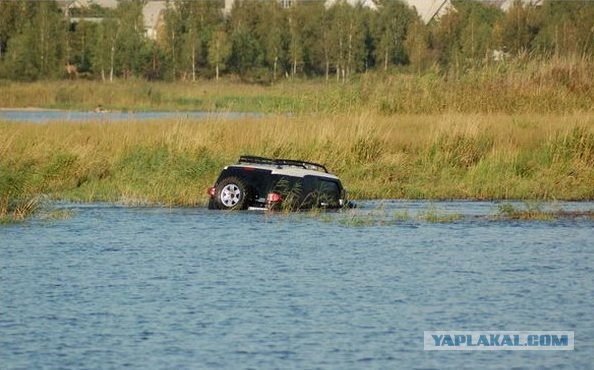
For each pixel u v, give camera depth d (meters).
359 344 34.09
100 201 66.69
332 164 75.44
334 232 54.53
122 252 48.41
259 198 61.78
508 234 54.94
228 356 32.72
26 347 33.44
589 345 34.53
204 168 69.88
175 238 52.16
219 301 39.22
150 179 69.56
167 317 36.97
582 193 71.75
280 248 49.66
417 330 35.81
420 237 53.53
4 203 60.34
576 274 44.72
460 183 73.62
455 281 43.06
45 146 75.44
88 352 33.00
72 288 41.06
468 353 33.56
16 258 46.84
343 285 42.03
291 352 33.19
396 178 75.25
